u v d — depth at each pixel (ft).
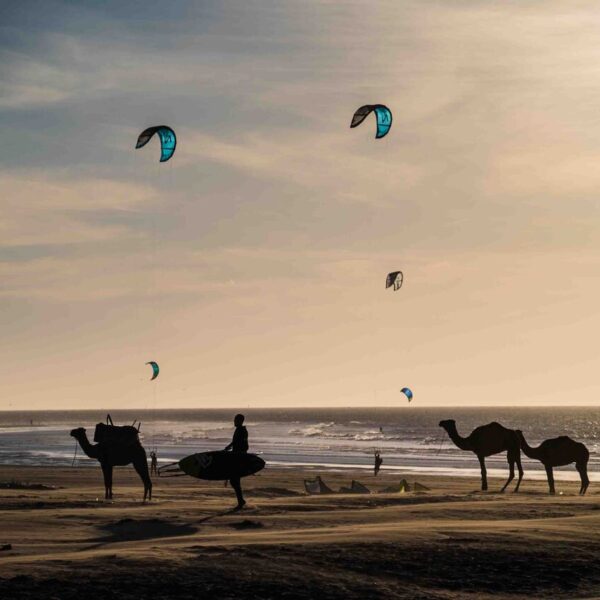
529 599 40.11
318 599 38.32
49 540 54.49
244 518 66.39
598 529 54.75
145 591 37.96
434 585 41.65
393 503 86.43
